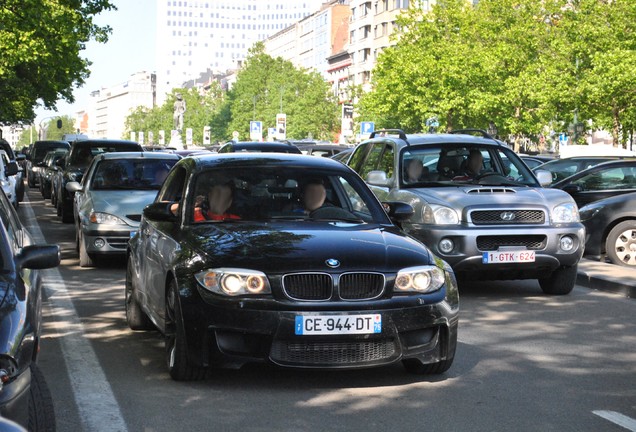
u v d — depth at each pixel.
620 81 38.41
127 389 6.25
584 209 14.30
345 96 128.00
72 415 5.59
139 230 8.38
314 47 153.38
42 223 21.64
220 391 6.23
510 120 49.78
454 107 52.50
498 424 5.53
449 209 10.51
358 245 6.47
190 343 6.21
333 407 5.87
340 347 6.13
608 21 41.09
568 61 42.41
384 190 11.59
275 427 5.40
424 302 6.30
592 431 5.41
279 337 6.04
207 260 6.28
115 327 8.66
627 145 51.50
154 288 7.25
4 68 35.41
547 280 11.23
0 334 3.96
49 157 33.66
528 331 8.70
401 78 55.59
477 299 10.78
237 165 7.53
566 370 7.05
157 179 14.84
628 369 7.12
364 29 120.38
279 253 6.26
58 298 10.51
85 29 42.12
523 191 11.01
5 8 32.75
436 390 6.34
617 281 11.52
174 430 5.31
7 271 4.60
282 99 104.12
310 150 27.73
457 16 54.19
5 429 2.69
